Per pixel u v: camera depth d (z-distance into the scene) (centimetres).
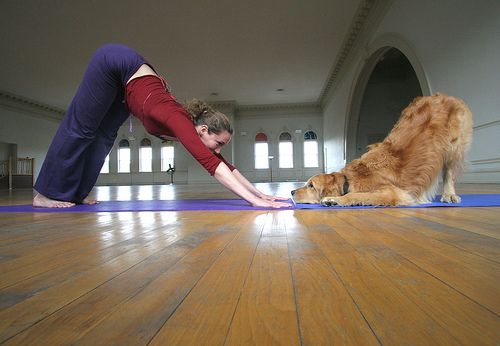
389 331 46
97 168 292
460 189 393
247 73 1260
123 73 219
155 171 1862
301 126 1769
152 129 219
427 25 573
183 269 82
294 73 1273
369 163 241
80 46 980
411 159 227
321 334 46
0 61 1078
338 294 62
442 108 238
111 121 280
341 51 1056
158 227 157
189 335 46
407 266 80
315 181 248
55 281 74
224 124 223
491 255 89
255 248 104
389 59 1090
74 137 256
